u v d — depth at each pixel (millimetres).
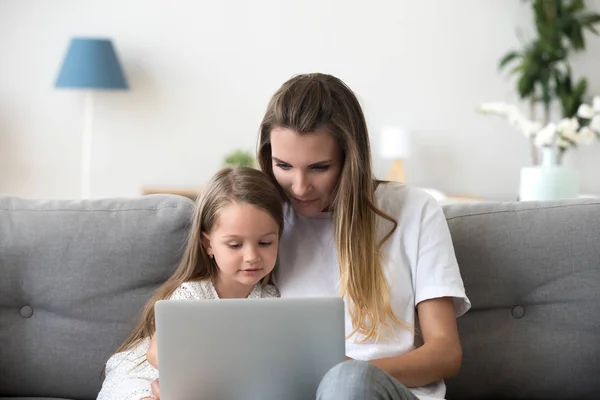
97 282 1904
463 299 1731
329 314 1422
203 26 4621
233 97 4668
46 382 1916
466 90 4809
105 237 1912
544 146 2848
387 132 4559
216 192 1743
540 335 1922
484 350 1914
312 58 4703
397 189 1799
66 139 4582
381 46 4738
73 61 4270
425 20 4750
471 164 4859
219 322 1417
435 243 1727
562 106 4586
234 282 1798
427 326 1698
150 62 4609
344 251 1712
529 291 1931
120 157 4633
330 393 1315
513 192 4895
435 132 4820
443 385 1699
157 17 4590
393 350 1696
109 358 1858
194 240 1793
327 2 4688
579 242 1922
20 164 4574
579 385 1924
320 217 1800
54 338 1908
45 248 1903
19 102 4539
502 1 4781
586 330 1921
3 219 1925
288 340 1426
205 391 1436
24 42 4512
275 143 1683
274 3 4652
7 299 1908
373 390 1308
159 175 4664
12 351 1904
